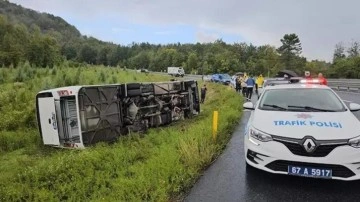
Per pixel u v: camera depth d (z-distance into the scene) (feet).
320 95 20.75
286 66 308.40
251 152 16.96
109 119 32.48
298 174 15.35
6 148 32.48
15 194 15.99
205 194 15.79
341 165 14.82
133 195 14.69
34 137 34.24
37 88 69.31
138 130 36.78
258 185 16.78
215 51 420.77
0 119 40.88
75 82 82.38
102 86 31.81
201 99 83.66
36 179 18.13
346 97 68.95
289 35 312.91
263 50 376.07
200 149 21.99
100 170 19.58
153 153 22.93
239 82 99.76
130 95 35.70
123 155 22.38
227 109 46.44
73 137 29.96
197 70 348.59
